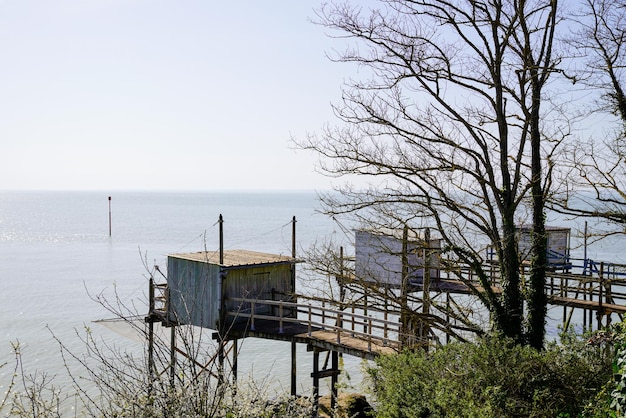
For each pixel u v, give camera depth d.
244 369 29.58
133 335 21.81
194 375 6.29
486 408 9.07
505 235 16.05
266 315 21.14
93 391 24.05
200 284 21.17
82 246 92.31
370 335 17.11
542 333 16.56
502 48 15.46
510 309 16.03
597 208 17.00
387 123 15.92
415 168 15.93
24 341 33.69
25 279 58.31
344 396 19.94
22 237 107.88
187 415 6.12
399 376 10.83
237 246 87.31
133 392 6.29
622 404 7.85
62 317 40.53
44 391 24.14
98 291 50.78
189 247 88.94
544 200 16.25
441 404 9.34
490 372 10.36
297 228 120.88
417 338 16.06
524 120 16.12
